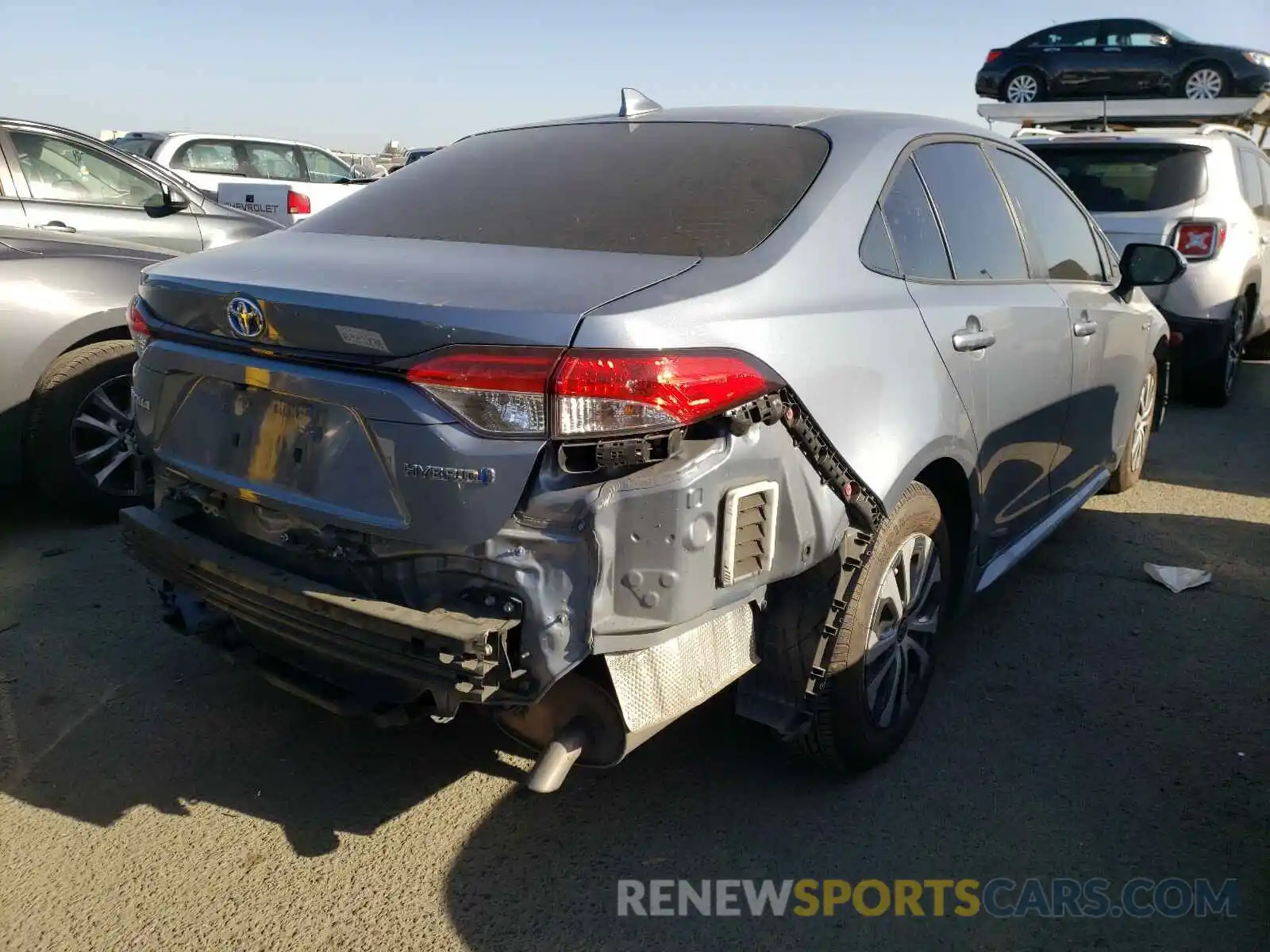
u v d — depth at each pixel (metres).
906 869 2.71
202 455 2.69
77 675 3.55
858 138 3.08
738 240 2.62
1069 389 4.00
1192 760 3.20
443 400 2.18
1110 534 5.11
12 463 4.49
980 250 3.51
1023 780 3.09
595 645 2.18
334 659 2.51
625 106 3.43
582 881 2.65
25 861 2.68
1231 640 4.00
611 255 2.54
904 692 3.17
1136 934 2.51
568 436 2.12
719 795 2.99
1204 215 7.11
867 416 2.66
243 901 2.56
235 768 3.09
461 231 2.82
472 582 2.24
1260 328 8.47
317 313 2.32
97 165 6.96
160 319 2.80
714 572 2.29
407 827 2.85
